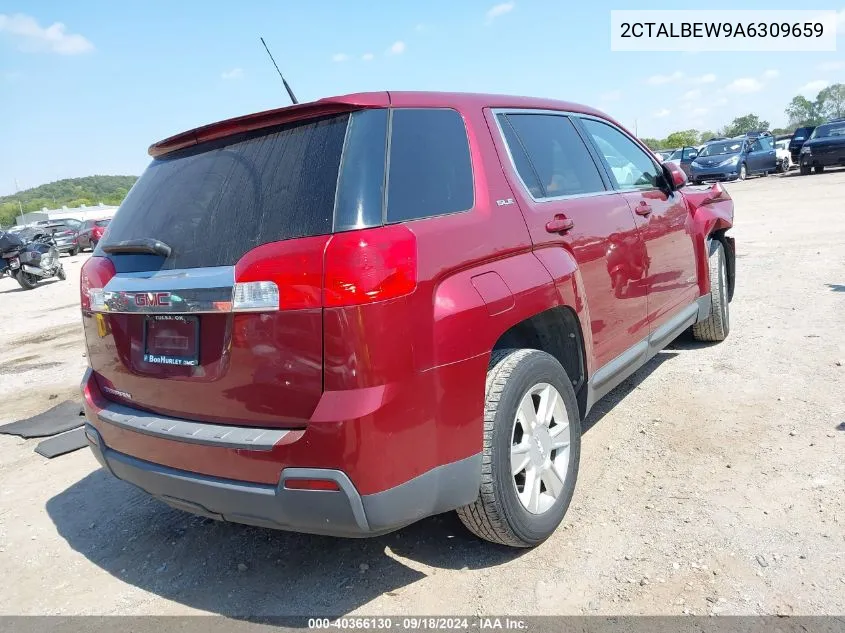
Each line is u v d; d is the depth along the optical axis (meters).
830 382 4.41
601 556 2.87
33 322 10.95
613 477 3.53
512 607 2.62
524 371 2.84
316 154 2.49
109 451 3.01
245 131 2.80
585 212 3.51
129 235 2.95
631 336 3.95
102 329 3.00
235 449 2.44
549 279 3.02
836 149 22.33
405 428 2.35
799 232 10.88
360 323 2.25
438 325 2.47
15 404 6.09
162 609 2.88
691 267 4.93
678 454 3.68
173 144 3.02
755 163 25.20
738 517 3.01
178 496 2.70
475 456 2.62
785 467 3.40
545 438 3.02
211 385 2.56
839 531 2.83
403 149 2.62
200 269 2.58
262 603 2.84
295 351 2.32
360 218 2.34
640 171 4.58
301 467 2.31
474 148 2.99
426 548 3.11
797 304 6.45
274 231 2.43
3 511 3.96
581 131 3.99
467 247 2.65
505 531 2.79
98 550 3.46
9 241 15.59
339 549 3.19
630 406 4.43
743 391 4.45
